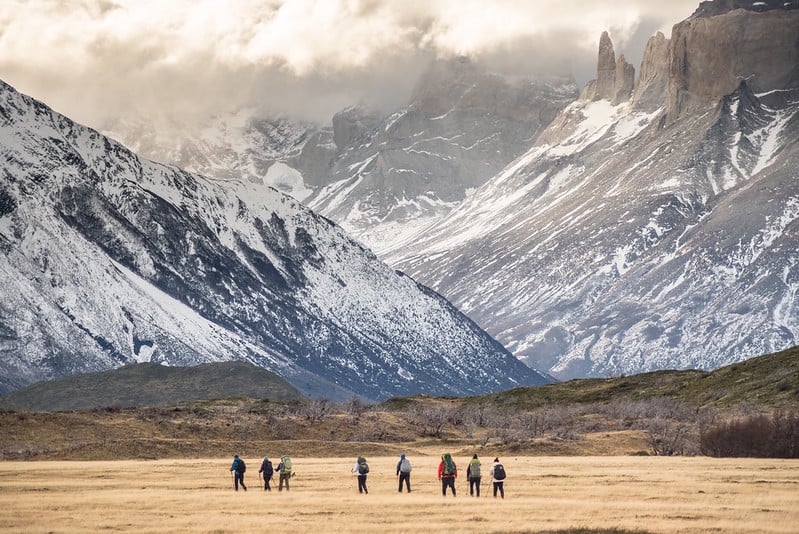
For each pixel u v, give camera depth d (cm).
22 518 12838
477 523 11881
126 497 14900
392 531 11394
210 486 16750
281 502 14038
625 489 15262
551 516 12319
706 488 15288
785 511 12681
